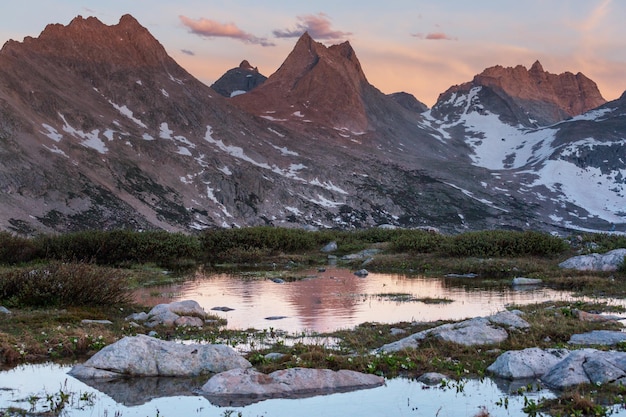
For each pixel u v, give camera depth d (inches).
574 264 1227.2
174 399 448.1
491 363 528.4
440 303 889.5
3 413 411.2
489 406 425.4
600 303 831.7
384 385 482.0
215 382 465.4
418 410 419.8
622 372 462.3
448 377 492.4
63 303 781.9
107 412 417.7
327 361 528.4
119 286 890.7
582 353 489.4
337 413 415.2
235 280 1195.9
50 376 502.9
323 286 1101.1
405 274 1284.4
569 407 406.0
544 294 958.4
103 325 677.3
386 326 704.4
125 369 506.3
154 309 750.5
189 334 666.8
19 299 767.7
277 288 1071.6
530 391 454.6
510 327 631.8
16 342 574.2
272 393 458.9
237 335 659.4
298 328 707.4
